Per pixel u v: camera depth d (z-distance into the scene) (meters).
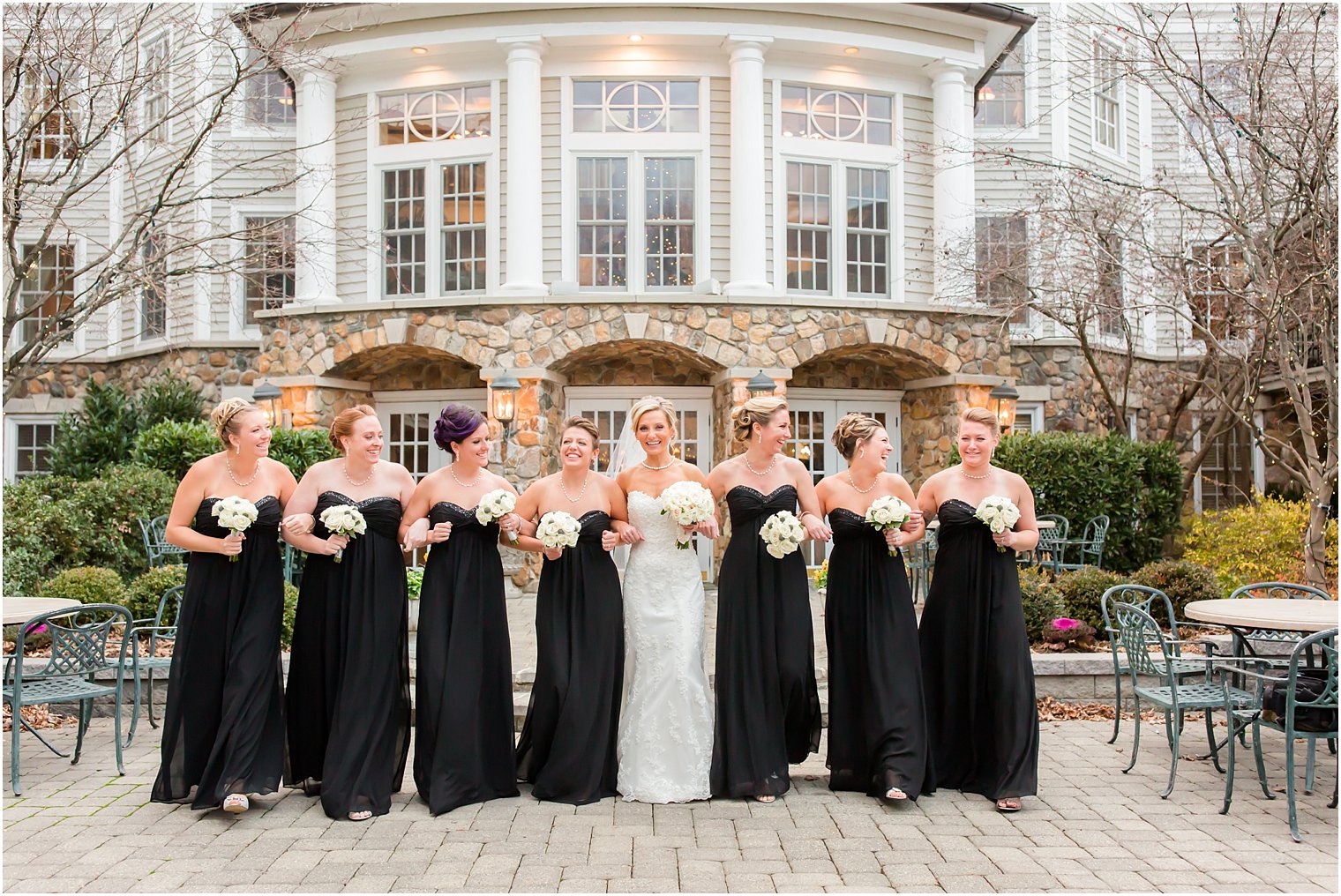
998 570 4.52
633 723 4.47
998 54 12.61
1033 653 6.60
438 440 4.47
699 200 11.38
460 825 4.05
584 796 4.33
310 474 4.43
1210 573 7.62
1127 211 10.96
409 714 4.53
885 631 4.44
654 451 4.59
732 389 10.79
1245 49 8.59
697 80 11.42
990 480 4.64
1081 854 3.75
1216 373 11.06
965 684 4.58
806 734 4.62
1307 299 8.91
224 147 13.34
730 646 4.47
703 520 4.37
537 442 10.66
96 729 5.75
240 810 4.21
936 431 11.85
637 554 4.60
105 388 13.16
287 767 4.44
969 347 11.43
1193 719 6.08
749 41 10.99
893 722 4.35
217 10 11.59
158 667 5.65
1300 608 5.10
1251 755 5.23
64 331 8.27
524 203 10.99
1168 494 10.63
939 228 11.88
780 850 3.78
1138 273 12.31
